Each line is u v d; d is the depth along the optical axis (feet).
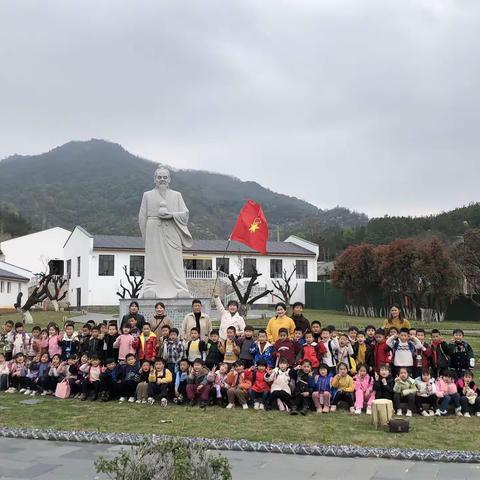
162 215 53.78
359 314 148.97
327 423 33.24
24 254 201.16
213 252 163.94
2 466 24.34
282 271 171.73
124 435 28.63
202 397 38.42
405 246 133.39
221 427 31.96
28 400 40.83
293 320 42.68
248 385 37.91
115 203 546.26
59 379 43.24
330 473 23.53
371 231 294.66
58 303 160.15
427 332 89.81
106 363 41.14
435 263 128.57
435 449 27.22
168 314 51.78
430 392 35.94
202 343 41.29
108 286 156.46
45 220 452.35
